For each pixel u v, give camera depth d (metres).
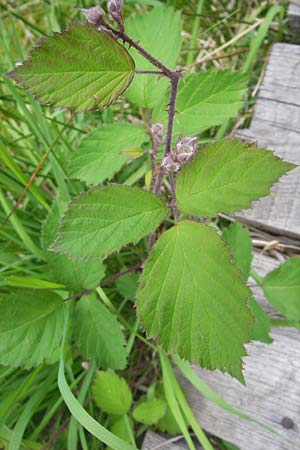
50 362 0.20
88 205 0.14
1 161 0.24
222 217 0.24
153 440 0.21
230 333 0.14
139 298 0.14
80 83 0.12
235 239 0.20
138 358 0.23
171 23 0.19
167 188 0.25
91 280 0.19
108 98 0.12
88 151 0.20
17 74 0.12
